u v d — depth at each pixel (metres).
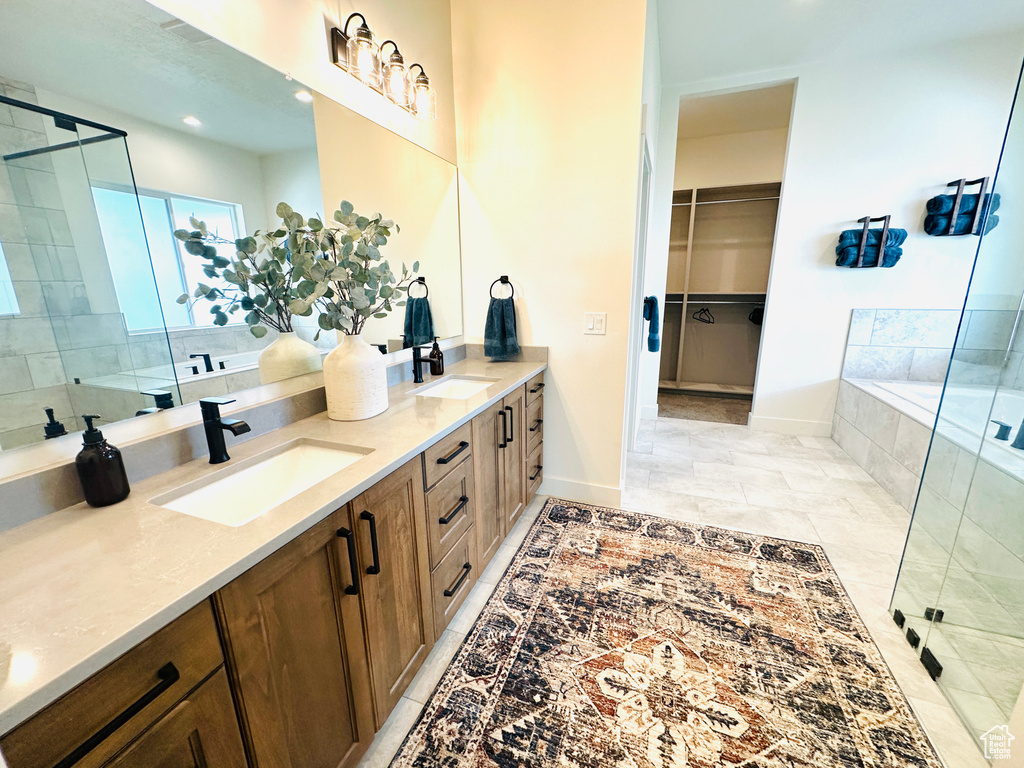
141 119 0.99
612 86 2.00
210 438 1.09
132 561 0.71
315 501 0.90
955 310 3.08
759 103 3.63
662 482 2.79
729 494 2.62
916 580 1.54
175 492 0.96
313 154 1.46
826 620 1.61
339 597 0.97
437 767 1.13
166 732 0.63
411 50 1.89
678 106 3.48
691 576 1.86
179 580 0.66
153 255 1.04
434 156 2.13
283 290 1.39
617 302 2.21
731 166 4.39
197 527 0.80
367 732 1.10
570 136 2.11
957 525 1.48
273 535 0.78
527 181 2.23
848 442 3.24
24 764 0.48
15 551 0.74
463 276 2.48
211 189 1.16
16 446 0.82
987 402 1.41
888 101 2.99
